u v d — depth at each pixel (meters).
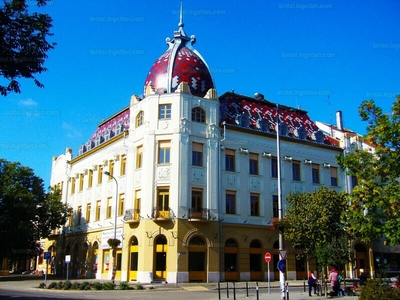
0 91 13.75
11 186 46.44
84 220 50.38
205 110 40.12
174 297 25.45
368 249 47.19
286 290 23.73
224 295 27.03
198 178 38.41
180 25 44.47
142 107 40.72
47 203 51.03
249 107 46.94
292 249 42.53
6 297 24.33
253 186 41.97
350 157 24.06
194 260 36.84
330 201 31.70
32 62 13.65
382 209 21.75
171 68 41.06
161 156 38.44
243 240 39.94
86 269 47.72
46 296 25.66
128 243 38.84
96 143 51.16
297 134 47.06
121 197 43.06
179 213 36.62
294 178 45.25
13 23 13.33
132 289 30.72
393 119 22.67
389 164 22.39
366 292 18.55
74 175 55.72
